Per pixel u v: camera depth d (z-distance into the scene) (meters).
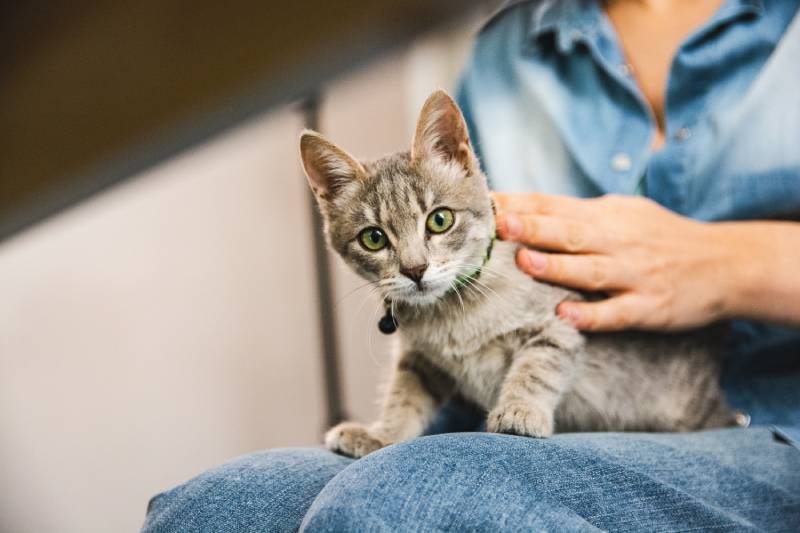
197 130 2.70
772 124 1.81
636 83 2.11
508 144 2.32
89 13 2.90
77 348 3.71
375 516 0.95
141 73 2.67
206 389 3.71
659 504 1.13
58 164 3.18
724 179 1.88
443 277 1.72
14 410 3.68
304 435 3.65
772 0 1.91
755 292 1.64
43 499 3.57
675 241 1.68
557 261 1.65
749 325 1.84
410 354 1.87
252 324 3.78
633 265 1.64
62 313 3.73
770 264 1.63
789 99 1.79
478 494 1.00
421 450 1.09
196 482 1.27
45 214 3.54
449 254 1.75
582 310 1.66
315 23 1.99
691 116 1.97
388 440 1.68
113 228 3.73
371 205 1.81
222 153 3.46
